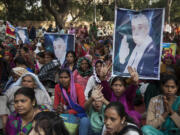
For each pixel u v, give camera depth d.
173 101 3.85
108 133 3.13
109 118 3.04
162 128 3.76
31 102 3.46
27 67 5.72
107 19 38.78
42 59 6.90
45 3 29.83
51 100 4.82
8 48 9.67
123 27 4.84
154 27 4.73
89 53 9.68
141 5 34.59
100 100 4.05
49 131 2.46
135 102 4.73
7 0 32.88
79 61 5.96
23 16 34.56
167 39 16.22
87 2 36.06
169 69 4.68
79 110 4.29
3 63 5.45
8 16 33.56
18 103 3.37
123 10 4.80
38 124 2.49
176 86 3.81
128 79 4.91
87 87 5.38
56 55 8.20
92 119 4.16
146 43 4.78
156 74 4.74
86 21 38.16
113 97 4.33
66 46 8.21
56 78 5.91
